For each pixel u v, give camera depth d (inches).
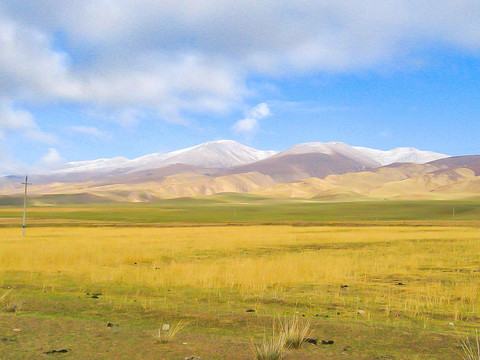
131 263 1100.5
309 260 1051.3
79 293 657.0
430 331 416.5
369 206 7755.9
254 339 380.2
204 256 1252.5
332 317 496.1
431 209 6948.8
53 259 1117.1
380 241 1809.8
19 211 7568.9
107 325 432.1
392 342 375.2
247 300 600.1
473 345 365.4
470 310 541.3
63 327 416.8
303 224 4168.3
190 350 339.6
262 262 1005.2
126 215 6451.8
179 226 3858.3
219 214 6894.7
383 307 555.8
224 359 317.4
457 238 1930.4
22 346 348.8
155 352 334.6
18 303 538.0
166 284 739.4
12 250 1350.9
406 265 1006.4
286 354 336.2
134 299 602.5
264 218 6033.5
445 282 776.3
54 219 5334.6
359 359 325.7
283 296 633.6
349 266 962.7
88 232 2664.9
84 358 319.0
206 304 568.1
